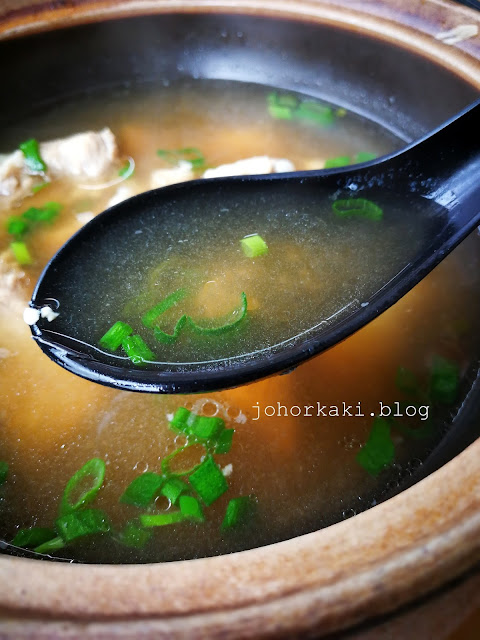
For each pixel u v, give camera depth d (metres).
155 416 0.10
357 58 0.15
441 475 0.06
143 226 0.10
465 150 0.10
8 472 0.09
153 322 0.09
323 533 0.05
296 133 0.16
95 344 0.09
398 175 0.11
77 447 0.09
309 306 0.09
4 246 0.13
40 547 0.08
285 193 0.11
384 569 0.05
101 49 0.16
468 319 0.11
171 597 0.05
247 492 0.09
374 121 0.15
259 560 0.05
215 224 0.11
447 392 0.10
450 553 0.05
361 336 0.11
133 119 0.16
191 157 0.15
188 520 0.09
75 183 0.14
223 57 0.16
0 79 0.15
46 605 0.05
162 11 0.15
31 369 0.10
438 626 0.05
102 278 0.10
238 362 0.09
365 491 0.09
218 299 0.09
